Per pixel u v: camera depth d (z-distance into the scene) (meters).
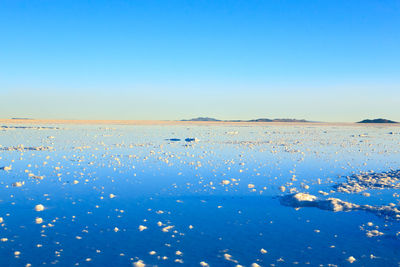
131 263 6.55
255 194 11.91
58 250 7.09
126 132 49.91
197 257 6.86
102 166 17.38
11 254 6.85
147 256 6.87
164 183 13.52
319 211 9.95
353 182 13.71
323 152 25.47
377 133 57.25
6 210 9.67
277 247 7.38
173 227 8.54
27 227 8.36
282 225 8.73
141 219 9.11
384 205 10.30
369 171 16.69
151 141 33.84
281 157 22.22
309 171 16.73
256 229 8.45
